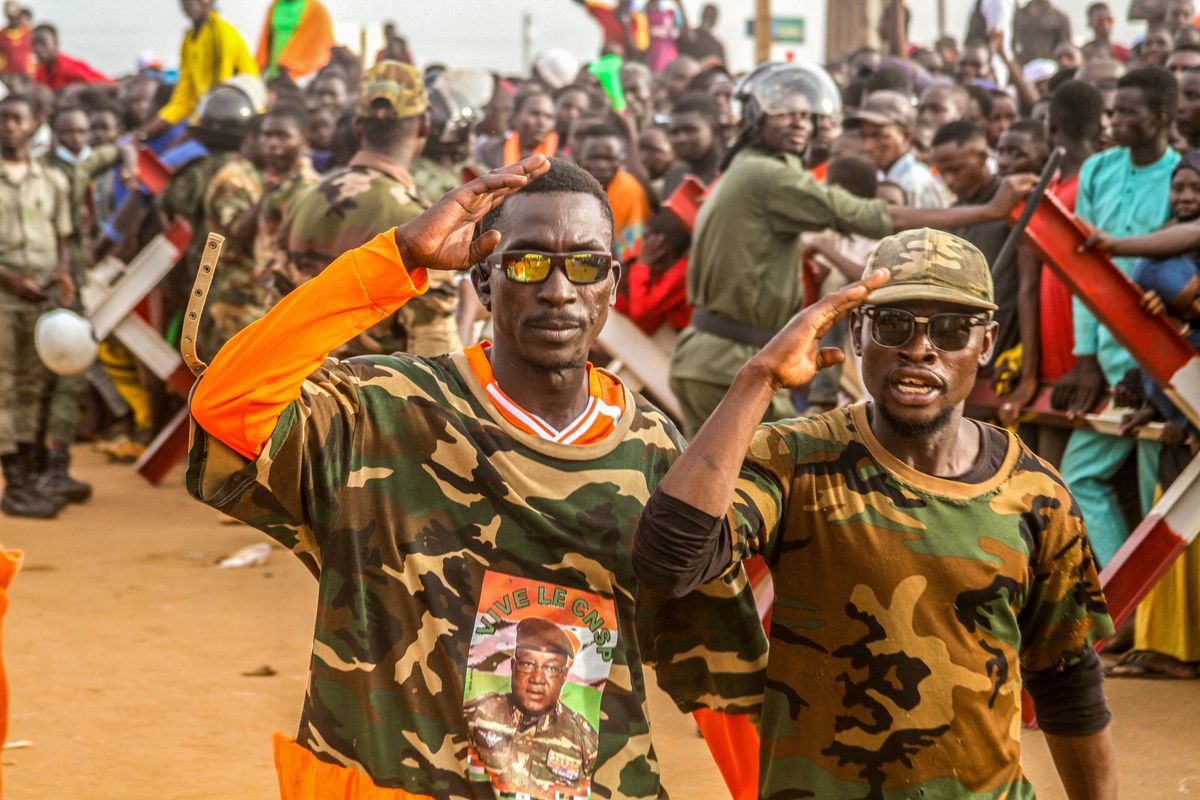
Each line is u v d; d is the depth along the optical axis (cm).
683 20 1870
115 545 796
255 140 964
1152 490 567
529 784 253
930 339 261
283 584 713
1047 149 661
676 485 238
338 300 233
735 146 617
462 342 588
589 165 841
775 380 243
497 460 256
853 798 264
